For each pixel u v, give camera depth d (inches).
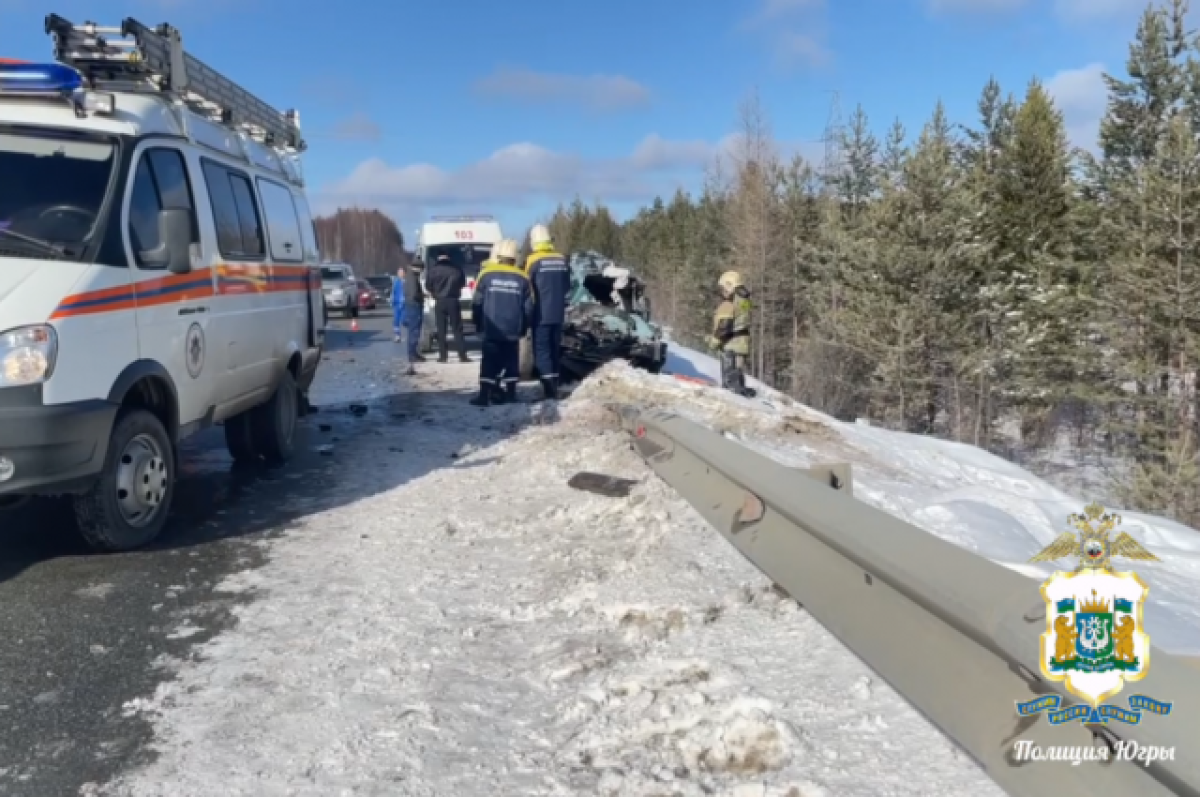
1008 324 1309.1
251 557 221.1
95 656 163.0
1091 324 1205.1
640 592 179.8
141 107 241.0
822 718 127.0
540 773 121.0
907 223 1295.5
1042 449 1392.7
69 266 206.2
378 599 188.7
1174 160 1081.4
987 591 102.6
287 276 341.4
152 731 136.0
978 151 1502.2
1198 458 1061.1
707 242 2148.1
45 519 250.8
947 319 1275.8
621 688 140.5
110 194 220.7
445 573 204.2
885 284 1322.6
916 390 1310.3
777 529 172.9
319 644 166.4
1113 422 1208.2
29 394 191.9
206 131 280.8
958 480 417.4
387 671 153.9
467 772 122.0
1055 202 1392.7
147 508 228.7
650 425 303.9
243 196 303.3
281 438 330.6
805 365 1626.5
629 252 3100.4
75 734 135.4
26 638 171.3
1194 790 73.5
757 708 126.6
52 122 226.4
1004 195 1418.6
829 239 1571.1
